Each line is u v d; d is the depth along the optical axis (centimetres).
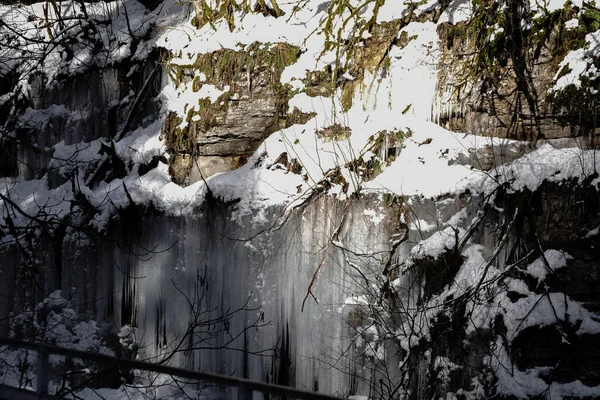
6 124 1806
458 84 1168
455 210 1100
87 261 1534
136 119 1600
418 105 1207
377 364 1120
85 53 1730
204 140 1428
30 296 1628
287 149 1305
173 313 1391
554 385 974
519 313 1005
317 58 1333
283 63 1370
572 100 1044
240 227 1296
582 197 986
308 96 1329
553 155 1030
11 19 1872
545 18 1086
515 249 1038
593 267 975
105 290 1503
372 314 1133
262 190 1288
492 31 1132
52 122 1764
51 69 1789
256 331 1265
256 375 1260
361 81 1274
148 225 1445
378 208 1162
